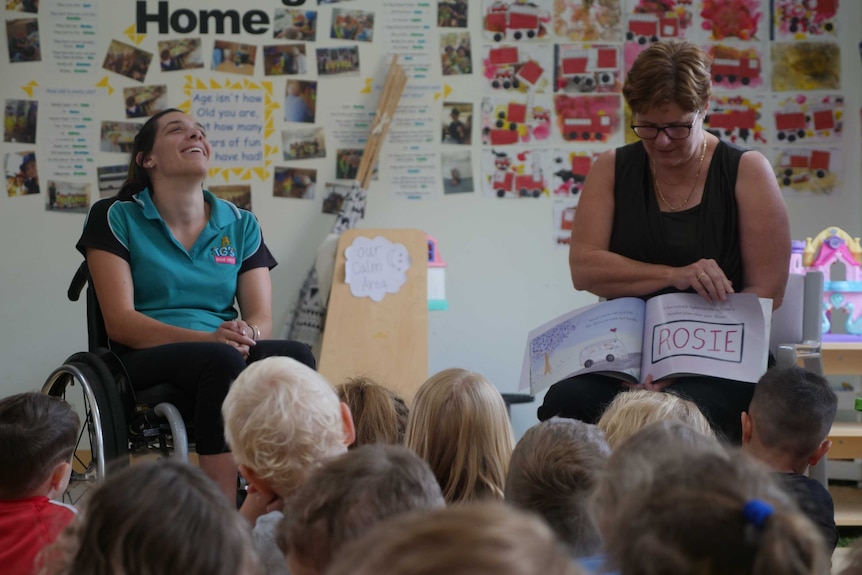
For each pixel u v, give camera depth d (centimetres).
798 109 519
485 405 213
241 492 315
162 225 331
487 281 516
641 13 518
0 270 499
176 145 331
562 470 174
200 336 312
